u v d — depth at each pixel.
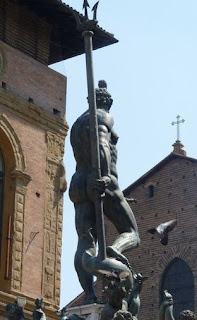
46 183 55.00
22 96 54.34
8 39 54.12
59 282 54.28
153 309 72.56
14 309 14.41
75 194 15.44
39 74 55.66
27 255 52.78
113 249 14.95
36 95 55.22
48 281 53.53
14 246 52.16
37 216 53.97
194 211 73.75
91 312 15.01
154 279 73.44
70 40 56.47
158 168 76.56
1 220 52.62
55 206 55.22
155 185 76.50
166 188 75.75
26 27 55.34
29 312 51.53
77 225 15.47
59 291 54.06
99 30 52.41
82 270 15.20
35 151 54.69
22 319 14.39
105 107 16.02
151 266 74.12
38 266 53.25
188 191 74.56
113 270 14.63
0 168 53.16
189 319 14.19
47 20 56.16
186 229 73.56
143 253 74.88
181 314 14.24
